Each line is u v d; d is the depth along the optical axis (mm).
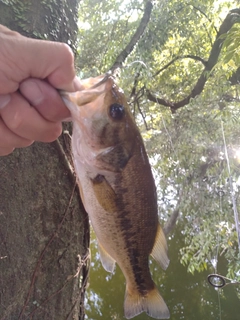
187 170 1087
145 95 1131
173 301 1367
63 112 190
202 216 1045
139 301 256
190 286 1399
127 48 812
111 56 1044
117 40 1081
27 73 168
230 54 588
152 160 1183
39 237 311
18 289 296
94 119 217
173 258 1471
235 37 574
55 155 326
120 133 226
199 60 1172
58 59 165
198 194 1075
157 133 1162
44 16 329
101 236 236
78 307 357
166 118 1092
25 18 313
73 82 203
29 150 310
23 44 158
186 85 1231
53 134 197
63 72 172
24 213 301
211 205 1035
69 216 337
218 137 937
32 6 320
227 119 920
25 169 305
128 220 237
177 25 1048
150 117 1268
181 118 1048
